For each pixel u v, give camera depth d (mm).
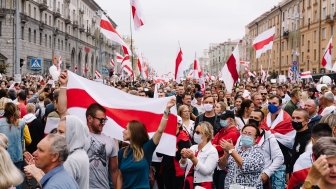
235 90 22141
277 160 7809
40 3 69188
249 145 7035
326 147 3992
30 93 17031
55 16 77500
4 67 47969
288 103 13367
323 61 26391
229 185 7070
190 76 36531
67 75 7410
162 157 9016
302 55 74125
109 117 7496
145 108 7766
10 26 59094
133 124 6434
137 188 6348
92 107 6484
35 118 10891
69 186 4520
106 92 7695
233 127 9273
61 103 7328
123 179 6457
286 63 80438
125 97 7746
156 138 6688
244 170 6949
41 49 70688
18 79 26672
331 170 3822
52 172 4590
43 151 4590
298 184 5887
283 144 9398
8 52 59219
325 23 65000
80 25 95250
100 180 6266
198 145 8047
